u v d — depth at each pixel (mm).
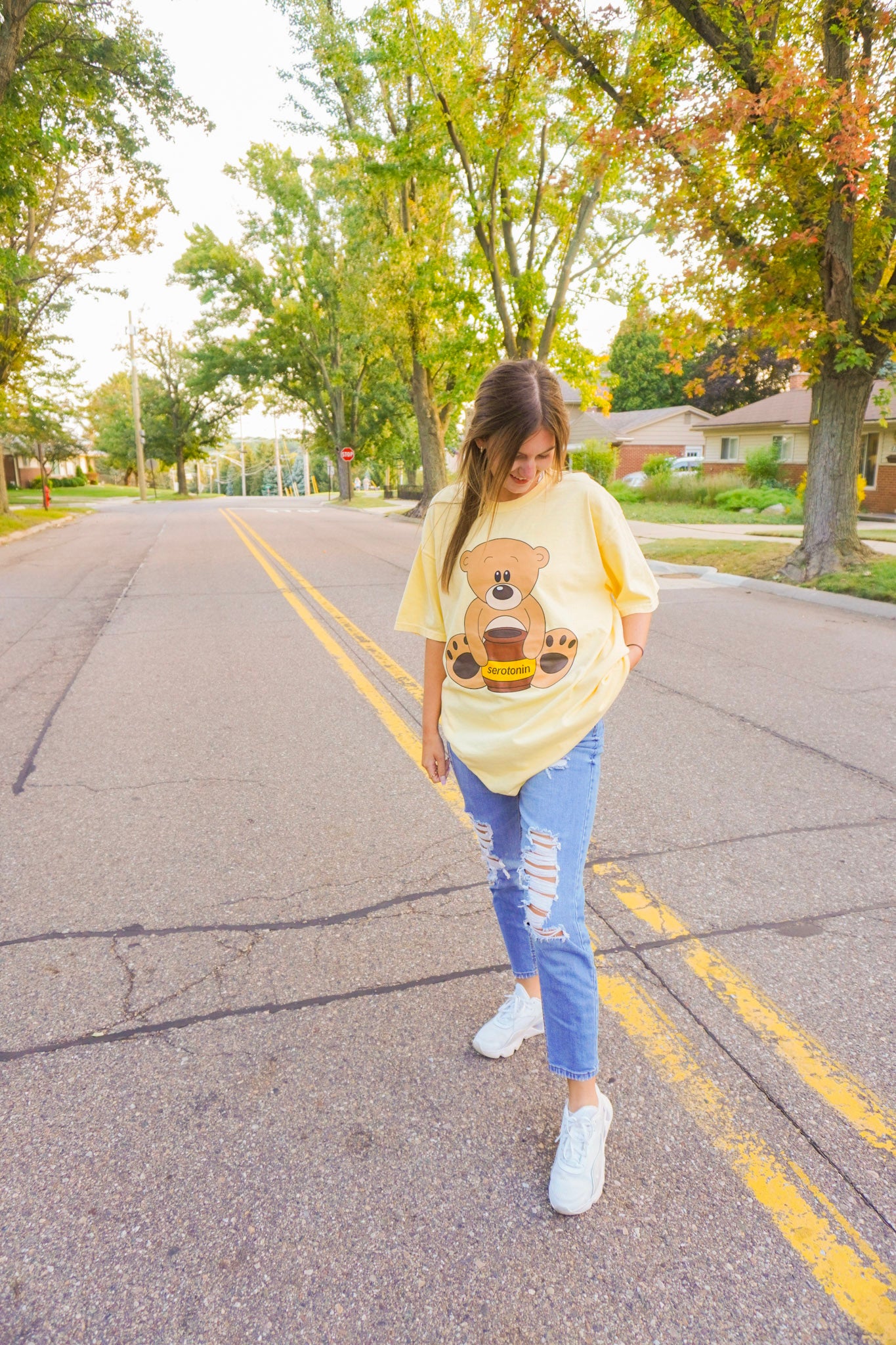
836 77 8953
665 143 9477
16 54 13664
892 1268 1695
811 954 2771
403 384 36875
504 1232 1789
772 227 9664
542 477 1881
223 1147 2016
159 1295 1651
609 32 10203
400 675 6367
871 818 3826
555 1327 1585
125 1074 2256
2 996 2592
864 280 9938
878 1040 2363
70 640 7934
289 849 3562
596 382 17469
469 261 15984
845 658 6922
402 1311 1619
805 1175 1925
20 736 5109
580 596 1897
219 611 9281
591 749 1938
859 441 10453
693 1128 2066
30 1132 2059
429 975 2674
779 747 4766
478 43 13422
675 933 2893
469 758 1968
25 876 3350
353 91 16922
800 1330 1574
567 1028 1885
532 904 1901
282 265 35219
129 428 59594
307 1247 1755
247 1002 2555
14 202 15953
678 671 6504
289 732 5098
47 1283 1677
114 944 2873
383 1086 2215
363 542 17516
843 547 10508
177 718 5422
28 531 21016
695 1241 1762
